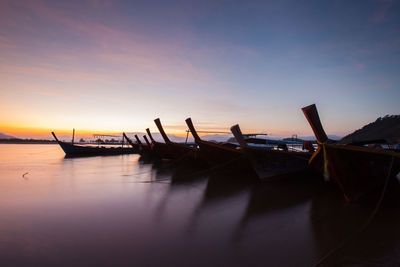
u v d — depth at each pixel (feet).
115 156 103.24
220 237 16.63
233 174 42.70
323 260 13.51
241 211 22.52
